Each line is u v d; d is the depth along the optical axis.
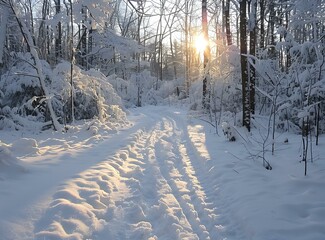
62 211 4.23
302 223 4.33
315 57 11.76
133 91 34.41
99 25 14.02
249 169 6.84
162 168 7.62
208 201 5.49
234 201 5.27
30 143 7.88
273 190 5.59
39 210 4.18
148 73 39.97
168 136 12.48
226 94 16.61
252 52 13.19
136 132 12.55
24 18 12.73
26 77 14.05
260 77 15.48
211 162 7.70
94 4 13.26
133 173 7.00
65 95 13.09
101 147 9.13
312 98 10.75
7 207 4.09
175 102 34.34
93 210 4.59
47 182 5.28
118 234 4.14
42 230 3.74
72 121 14.12
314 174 6.22
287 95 12.41
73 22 12.94
